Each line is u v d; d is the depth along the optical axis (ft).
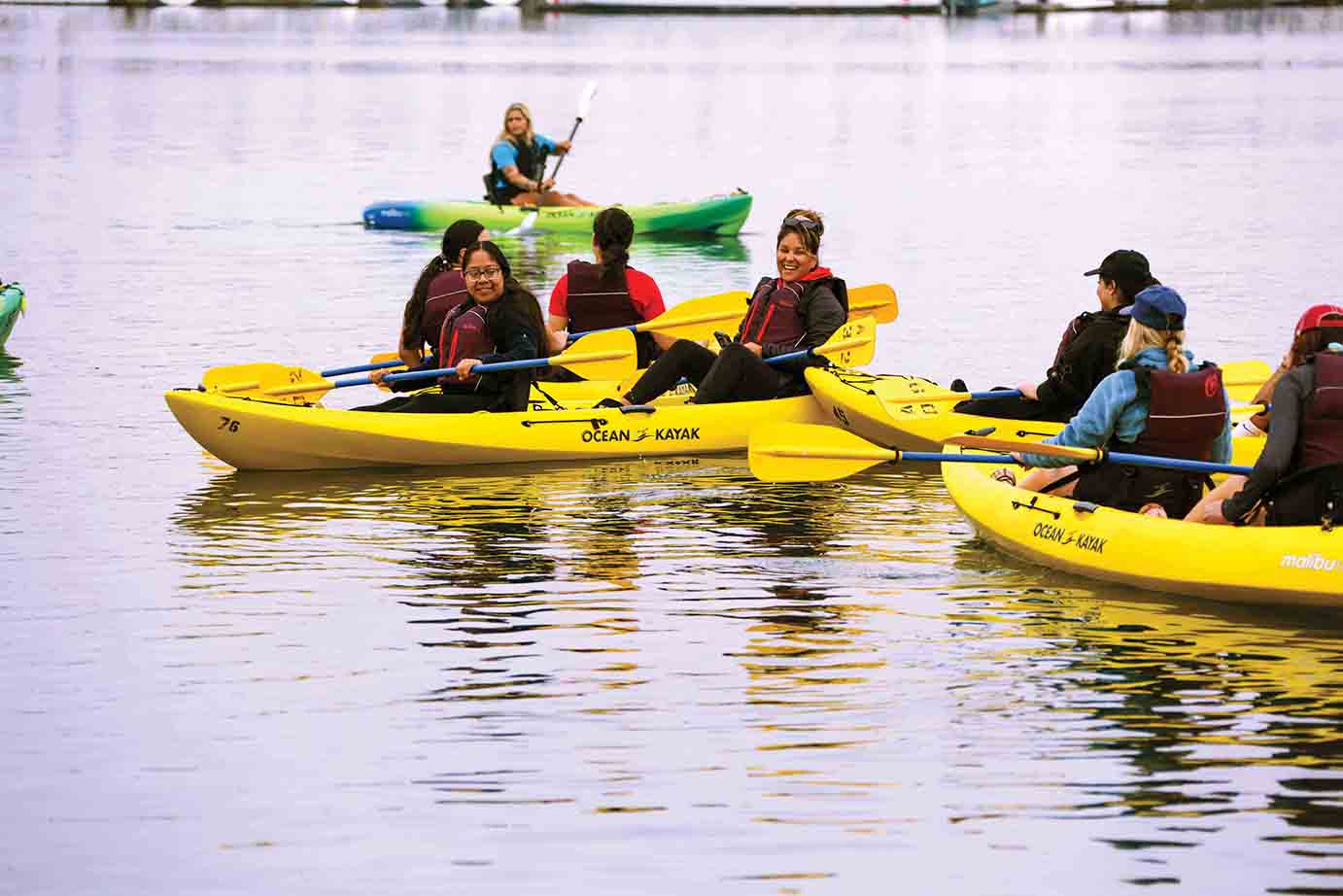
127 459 91.09
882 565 70.74
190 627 62.69
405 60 590.96
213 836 45.98
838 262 166.40
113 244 181.57
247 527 77.00
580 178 247.09
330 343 127.34
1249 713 53.62
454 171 257.75
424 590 67.15
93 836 46.03
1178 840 45.19
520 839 45.62
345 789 48.75
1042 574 69.05
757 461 74.49
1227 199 215.51
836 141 305.94
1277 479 61.93
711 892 42.78
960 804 47.44
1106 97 415.03
